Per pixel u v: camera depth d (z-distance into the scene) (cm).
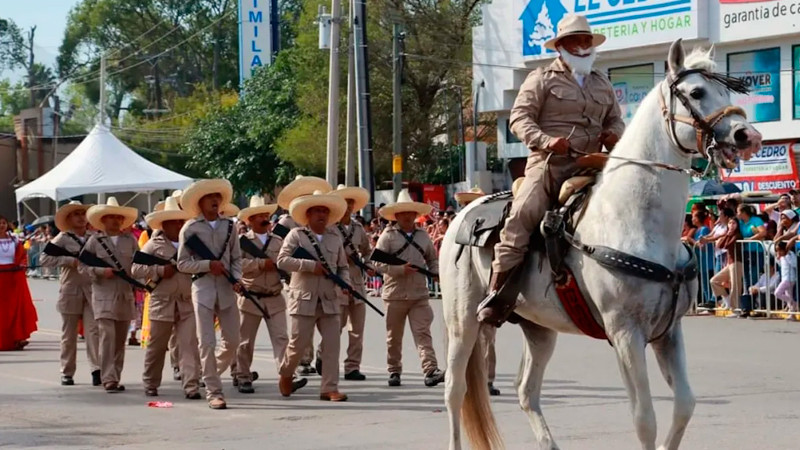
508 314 841
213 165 4684
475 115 3684
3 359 1681
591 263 765
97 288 1320
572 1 3294
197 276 1209
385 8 3991
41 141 5850
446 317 898
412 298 1316
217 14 7819
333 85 2794
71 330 1394
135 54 7519
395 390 1292
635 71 3194
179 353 1289
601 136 834
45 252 1385
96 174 2720
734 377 1287
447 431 1022
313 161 4066
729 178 2962
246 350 1301
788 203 1939
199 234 1209
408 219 1330
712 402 1123
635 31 3119
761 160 2912
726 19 2939
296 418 1109
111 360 1318
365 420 1091
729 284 1934
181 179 2798
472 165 3603
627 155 771
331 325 1223
